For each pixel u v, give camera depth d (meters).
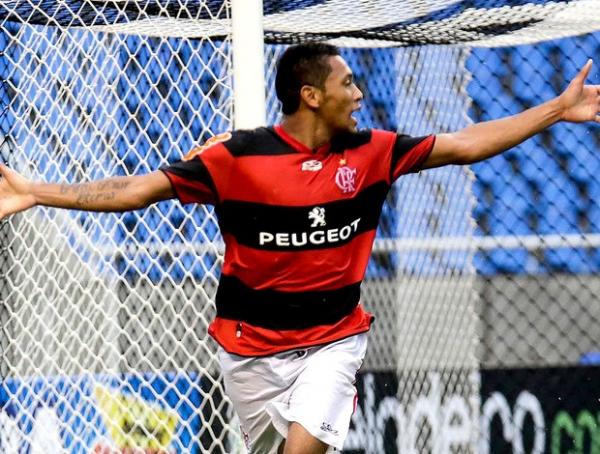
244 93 16.30
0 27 21.52
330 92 13.04
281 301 13.52
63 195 12.89
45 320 21.22
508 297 22.94
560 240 23.33
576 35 23.30
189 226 20.44
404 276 22.33
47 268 21.23
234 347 13.86
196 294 19.91
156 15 19.80
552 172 23.81
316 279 13.36
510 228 23.52
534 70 24.16
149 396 20.77
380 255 22.31
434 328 22.28
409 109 23.44
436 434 21.88
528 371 22.31
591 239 23.28
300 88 13.05
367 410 21.67
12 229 21.25
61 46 21.58
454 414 22.06
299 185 12.95
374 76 23.67
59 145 20.38
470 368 22.28
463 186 22.62
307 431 13.26
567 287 23.16
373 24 22.16
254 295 13.59
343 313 13.70
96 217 20.33
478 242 23.27
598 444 21.70
